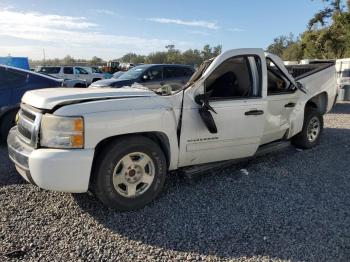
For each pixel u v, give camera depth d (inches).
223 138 187.2
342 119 430.0
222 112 183.6
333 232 144.0
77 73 1007.6
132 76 489.1
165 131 167.5
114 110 153.2
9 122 275.7
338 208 166.1
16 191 181.3
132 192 160.9
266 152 223.0
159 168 167.2
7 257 124.8
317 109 272.4
